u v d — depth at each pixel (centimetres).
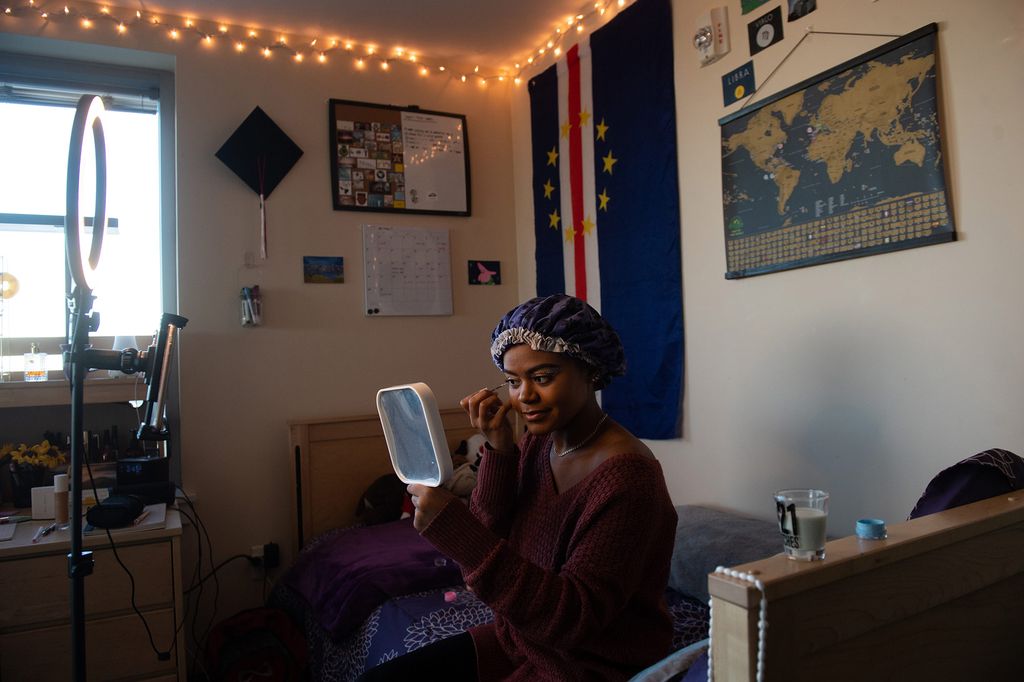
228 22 286
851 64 177
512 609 99
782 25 198
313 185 299
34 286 268
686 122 235
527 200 329
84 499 236
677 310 239
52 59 274
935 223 160
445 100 327
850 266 182
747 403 214
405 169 315
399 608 192
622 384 264
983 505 107
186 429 274
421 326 316
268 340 289
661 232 244
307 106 300
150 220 287
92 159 150
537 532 119
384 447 299
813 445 193
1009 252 147
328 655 213
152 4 270
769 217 202
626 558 101
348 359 301
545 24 294
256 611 246
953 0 157
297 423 281
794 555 84
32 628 198
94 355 143
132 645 205
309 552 258
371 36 302
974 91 153
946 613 96
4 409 258
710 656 79
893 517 172
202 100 283
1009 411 148
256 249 288
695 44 225
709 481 230
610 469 107
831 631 81
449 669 124
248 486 282
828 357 188
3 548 193
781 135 198
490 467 127
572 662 110
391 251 311
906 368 169
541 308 113
